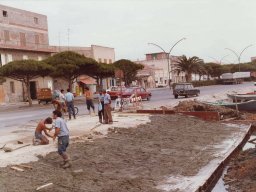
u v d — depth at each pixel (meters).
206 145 18.83
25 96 58.72
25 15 62.50
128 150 16.81
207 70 109.88
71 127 22.19
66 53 50.31
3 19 57.31
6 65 43.75
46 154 14.79
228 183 12.61
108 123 23.72
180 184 12.30
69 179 12.10
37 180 11.82
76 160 14.41
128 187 11.73
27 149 15.72
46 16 68.25
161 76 113.25
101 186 11.67
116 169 13.87
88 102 29.08
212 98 48.75
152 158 15.74
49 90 51.44
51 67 46.53
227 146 18.52
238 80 104.06
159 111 29.95
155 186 12.09
